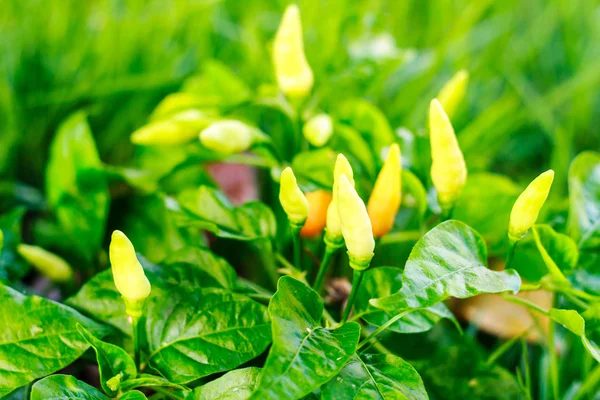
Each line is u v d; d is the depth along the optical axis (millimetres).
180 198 523
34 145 658
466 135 662
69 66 668
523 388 518
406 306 454
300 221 494
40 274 595
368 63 604
